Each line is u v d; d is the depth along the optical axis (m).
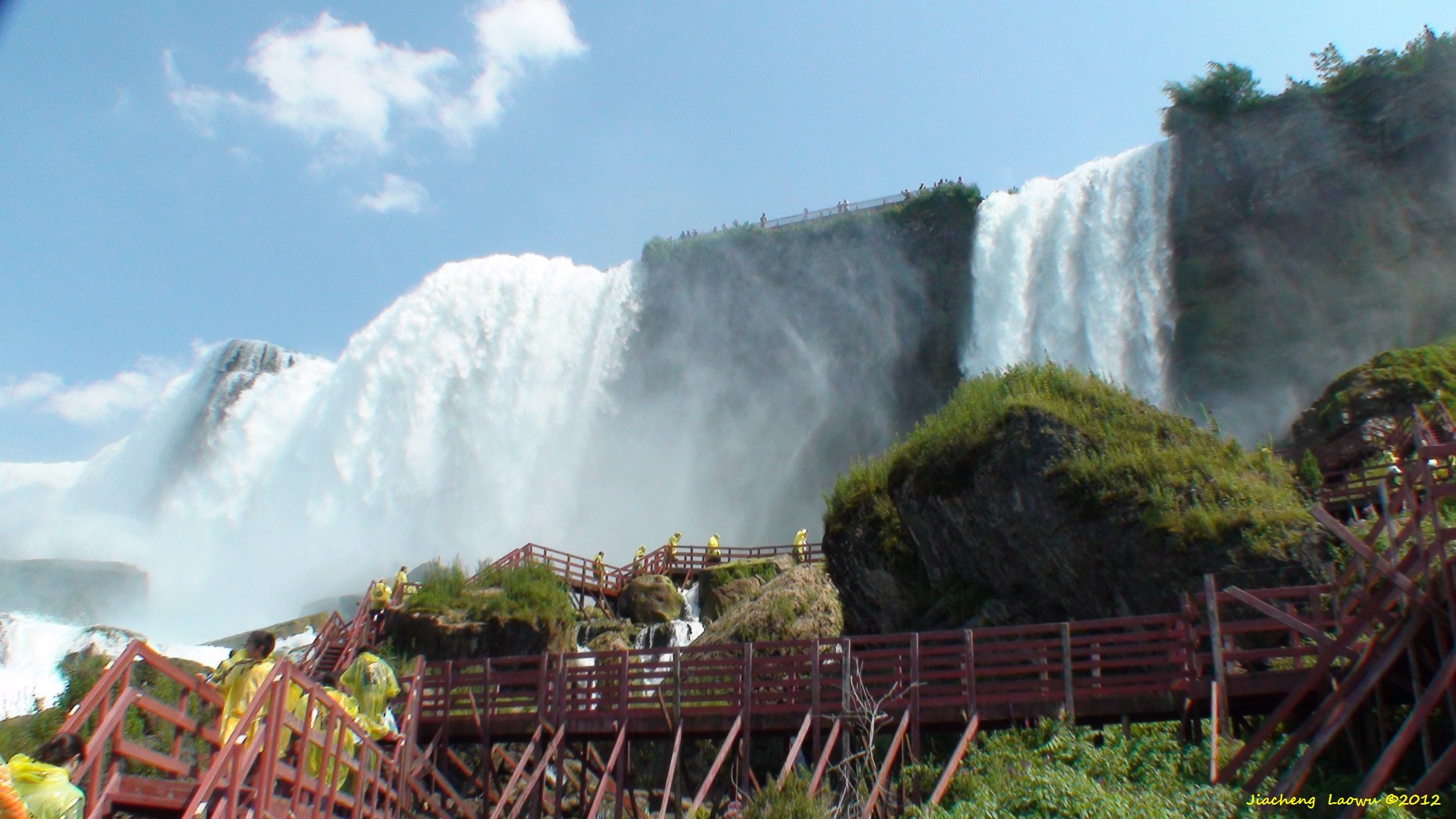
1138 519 20.80
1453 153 43.91
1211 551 19.59
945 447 24.48
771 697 18.52
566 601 31.58
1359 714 14.76
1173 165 51.59
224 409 69.12
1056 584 21.92
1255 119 49.72
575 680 19.30
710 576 38.47
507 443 65.25
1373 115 46.50
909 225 61.06
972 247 58.56
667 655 33.41
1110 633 20.36
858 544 26.67
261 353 72.12
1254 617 18.31
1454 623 12.89
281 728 12.16
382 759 15.39
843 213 65.00
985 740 17.25
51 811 9.05
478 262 68.44
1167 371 48.75
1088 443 22.52
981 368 55.28
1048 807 14.77
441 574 30.77
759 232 65.81
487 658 19.73
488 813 18.66
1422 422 14.28
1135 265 51.31
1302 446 28.83
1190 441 22.56
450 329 66.62
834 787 18.00
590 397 66.38
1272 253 47.31
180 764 11.25
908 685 18.44
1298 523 19.23
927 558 24.75
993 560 23.17
